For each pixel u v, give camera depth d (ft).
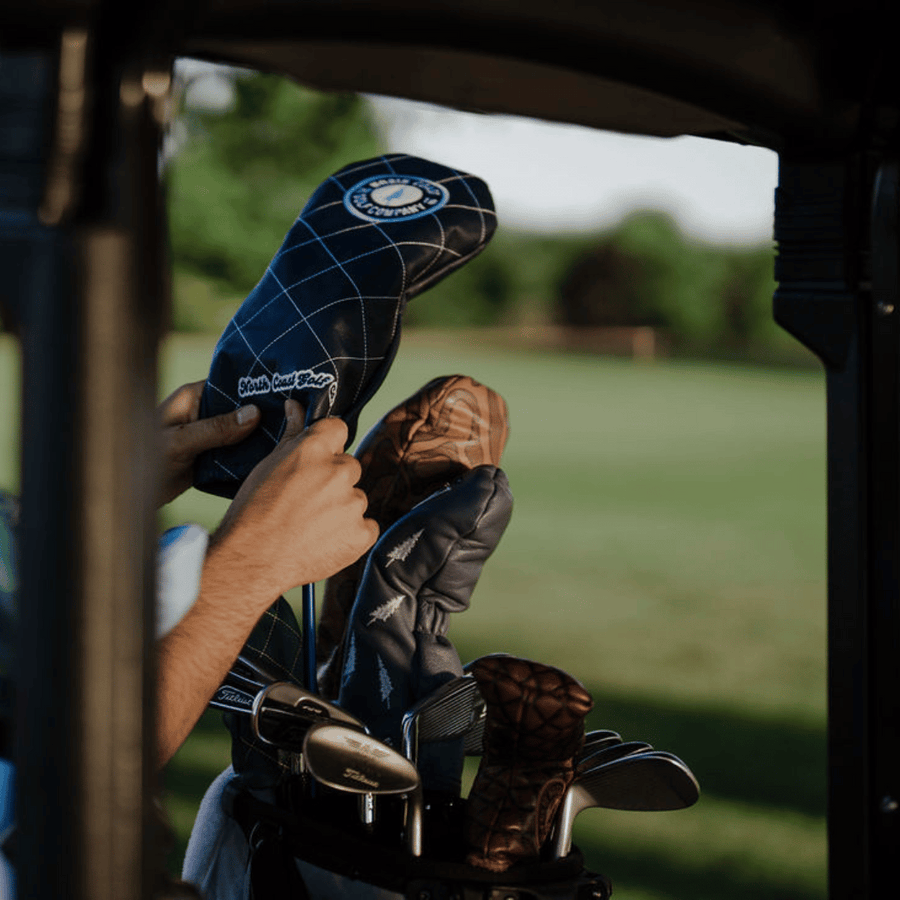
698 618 23.85
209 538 4.10
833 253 3.24
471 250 4.84
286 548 4.01
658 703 17.21
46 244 2.12
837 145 3.15
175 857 10.31
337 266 4.70
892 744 3.28
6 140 2.09
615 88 2.84
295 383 4.58
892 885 3.27
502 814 3.69
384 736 4.36
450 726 4.14
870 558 3.27
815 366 122.83
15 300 2.15
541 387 89.30
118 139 2.11
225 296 87.56
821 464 53.11
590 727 15.72
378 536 4.67
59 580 2.11
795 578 28.53
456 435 4.79
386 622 4.41
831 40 2.93
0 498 3.76
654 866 11.09
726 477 48.73
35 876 2.14
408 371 87.92
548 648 20.97
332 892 3.75
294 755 4.25
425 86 2.91
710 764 14.34
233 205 85.66
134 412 2.15
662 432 65.21
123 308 2.14
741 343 147.64
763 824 12.35
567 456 55.06
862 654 3.27
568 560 31.12
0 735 3.34
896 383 3.25
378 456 4.79
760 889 10.39
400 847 3.82
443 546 4.39
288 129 81.20
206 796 4.71
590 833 12.17
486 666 3.68
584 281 147.23
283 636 4.78
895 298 3.22
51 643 2.11
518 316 146.30
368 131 81.71
